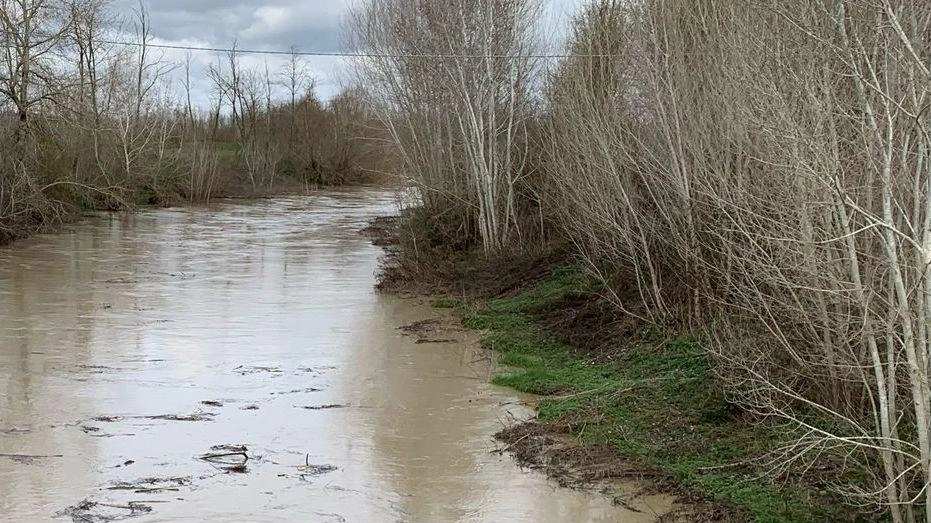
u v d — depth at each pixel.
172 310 17.86
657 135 13.55
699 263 12.56
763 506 7.73
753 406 9.48
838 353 8.53
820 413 8.88
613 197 14.24
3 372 12.77
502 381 12.52
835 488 7.31
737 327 10.77
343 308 18.36
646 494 8.40
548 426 10.33
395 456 9.55
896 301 7.02
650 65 13.32
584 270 16.69
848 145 7.42
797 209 7.79
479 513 8.05
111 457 9.38
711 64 11.88
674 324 13.16
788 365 9.72
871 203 6.87
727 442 9.23
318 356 14.12
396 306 18.70
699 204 12.30
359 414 11.07
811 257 7.53
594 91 14.97
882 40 6.91
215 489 8.55
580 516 7.97
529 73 22.16
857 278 6.78
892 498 6.62
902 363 6.70
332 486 8.68
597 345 13.99
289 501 8.29
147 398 11.63
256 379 12.70
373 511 8.09
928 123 6.23
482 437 10.21
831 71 7.04
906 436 7.79
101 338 15.13
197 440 9.99
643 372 12.09
